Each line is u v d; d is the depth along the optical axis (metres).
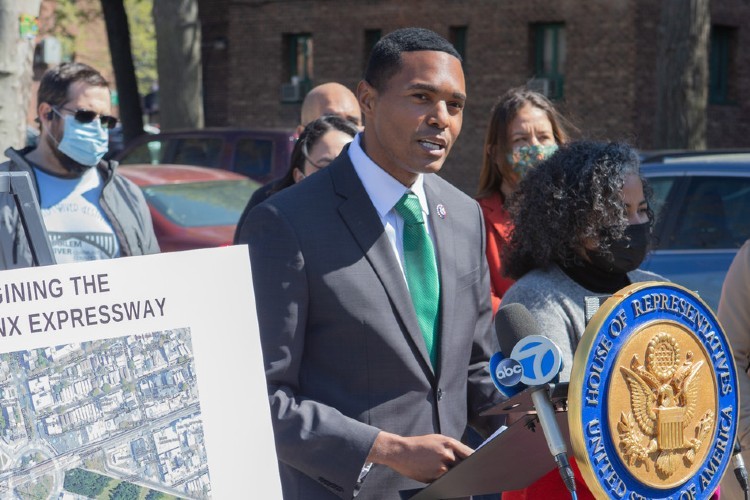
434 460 2.53
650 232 2.98
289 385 2.72
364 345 2.73
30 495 2.00
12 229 2.88
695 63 15.72
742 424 3.33
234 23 26.80
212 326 2.14
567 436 2.43
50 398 2.03
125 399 2.08
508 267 3.12
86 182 4.25
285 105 26.17
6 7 6.16
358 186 2.84
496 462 2.45
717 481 2.38
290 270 2.72
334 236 2.76
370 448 2.57
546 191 2.92
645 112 21.61
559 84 22.42
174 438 2.10
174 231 8.64
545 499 2.79
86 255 4.15
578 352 2.17
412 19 24.06
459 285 2.91
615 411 2.21
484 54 23.19
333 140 4.48
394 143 2.76
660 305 2.28
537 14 22.45
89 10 25.52
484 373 3.01
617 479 2.21
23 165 4.16
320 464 2.60
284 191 2.86
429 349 2.84
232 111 26.95
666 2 15.77
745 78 23.25
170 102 19.64
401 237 2.87
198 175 9.41
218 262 2.16
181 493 2.09
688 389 2.31
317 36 25.53
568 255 2.93
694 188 6.49
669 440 2.27
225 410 2.13
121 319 2.09
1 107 6.19
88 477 2.04
